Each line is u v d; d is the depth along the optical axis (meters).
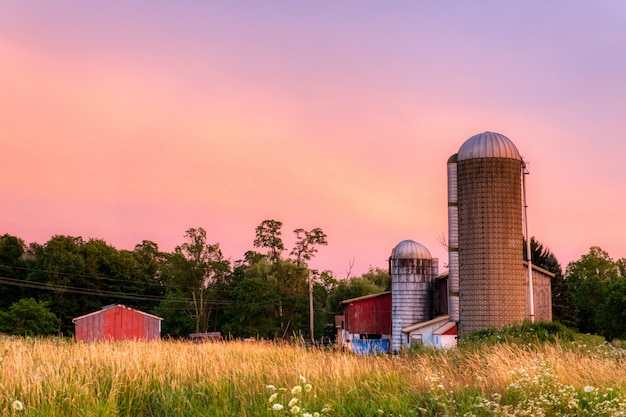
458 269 40.53
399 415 10.27
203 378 12.73
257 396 11.24
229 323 76.31
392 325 51.19
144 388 11.58
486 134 39.66
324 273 94.25
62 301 85.00
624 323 63.00
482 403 10.38
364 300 55.25
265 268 85.69
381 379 12.85
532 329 27.23
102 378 11.95
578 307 89.12
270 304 73.62
